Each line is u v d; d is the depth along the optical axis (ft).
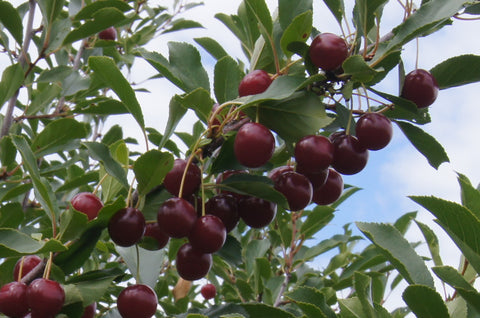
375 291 2.58
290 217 3.43
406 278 2.01
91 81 3.64
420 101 2.15
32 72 3.43
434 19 2.07
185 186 2.10
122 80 2.10
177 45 2.27
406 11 2.16
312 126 2.08
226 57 2.23
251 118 2.11
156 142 2.71
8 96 2.80
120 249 2.31
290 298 2.18
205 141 2.11
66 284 2.10
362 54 2.14
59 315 2.08
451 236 1.95
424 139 2.17
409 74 2.16
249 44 2.38
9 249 1.95
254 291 3.36
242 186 2.10
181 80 2.25
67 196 3.32
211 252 2.08
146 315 2.07
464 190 2.02
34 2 3.10
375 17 2.18
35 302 2.00
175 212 2.05
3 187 2.92
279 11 2.15
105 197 2.34
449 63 2.19
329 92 2.12
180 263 2.12
